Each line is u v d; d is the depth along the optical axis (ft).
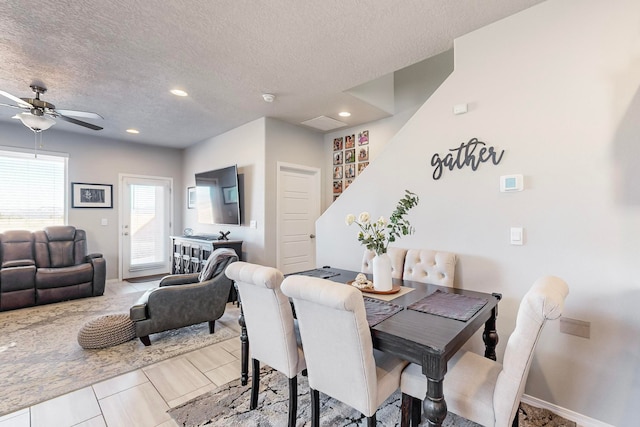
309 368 5.02
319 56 8.48
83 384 7.24
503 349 6.93
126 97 11.34
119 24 6.95
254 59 8.61
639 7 5.43
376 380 4.54
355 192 10.02
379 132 14.21
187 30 7.22
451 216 7.75
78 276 13.92
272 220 13.99
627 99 5.51
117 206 18.02
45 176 15.96
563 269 6.14
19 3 6.17
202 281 10.52
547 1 6.33
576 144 6.01
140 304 9.32
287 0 6.23
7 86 10.27
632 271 5.46
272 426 5.82
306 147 15.55
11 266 12.78
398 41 7.77
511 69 6.80
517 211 6.72
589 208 5.87
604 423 5.70
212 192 16.37
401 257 8.23
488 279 7.13
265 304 5.60
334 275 8.23
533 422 5.94
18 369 7.89
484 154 7.18
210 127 15.35
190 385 7.24
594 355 5.81
